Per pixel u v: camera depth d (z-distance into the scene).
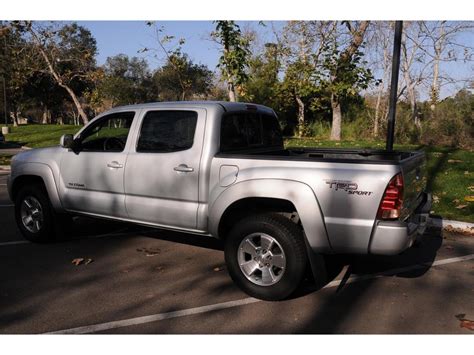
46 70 22.02
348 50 14.03
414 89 24.31
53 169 5.77
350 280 4.78
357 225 3.82
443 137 17.92
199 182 4.57
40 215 5.98
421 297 4.34
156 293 4.39
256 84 22.97
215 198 4.41
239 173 4.28
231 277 4.39
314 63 14.59
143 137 5.07
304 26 17.30
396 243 3.76
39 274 4.89
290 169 4.05
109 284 4.61
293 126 24.97
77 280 4.72
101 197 5.37
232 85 10.34
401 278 4.85
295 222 4.30
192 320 3.82
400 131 19.00
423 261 5.40
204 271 5.02
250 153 5.14
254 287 4.23
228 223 4.62
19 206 6.15
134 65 42.50
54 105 48.97
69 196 5.66
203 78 32.06
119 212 5.24
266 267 4.21
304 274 4.13
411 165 4.14
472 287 4.59
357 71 12.60
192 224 4.70
